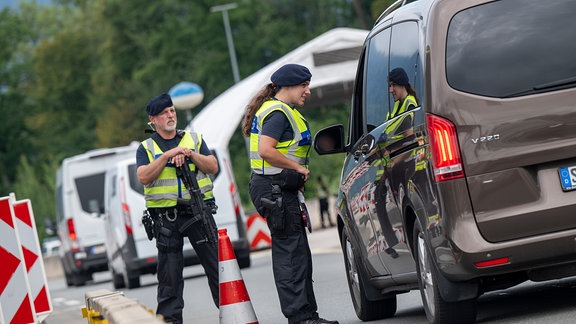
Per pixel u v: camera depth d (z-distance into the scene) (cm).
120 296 1888
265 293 3644
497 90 1833
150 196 2352
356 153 2281
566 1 1866
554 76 1833
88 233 6844
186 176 2344
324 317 2625
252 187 2184
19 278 2947
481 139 1820
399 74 2000
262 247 7600
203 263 2369
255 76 7950
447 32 1862
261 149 2147
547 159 1816
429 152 1853
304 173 2164
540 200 1814
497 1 1867
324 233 8219
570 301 2100
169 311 2359
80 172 6900
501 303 2266
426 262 1966
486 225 1816
